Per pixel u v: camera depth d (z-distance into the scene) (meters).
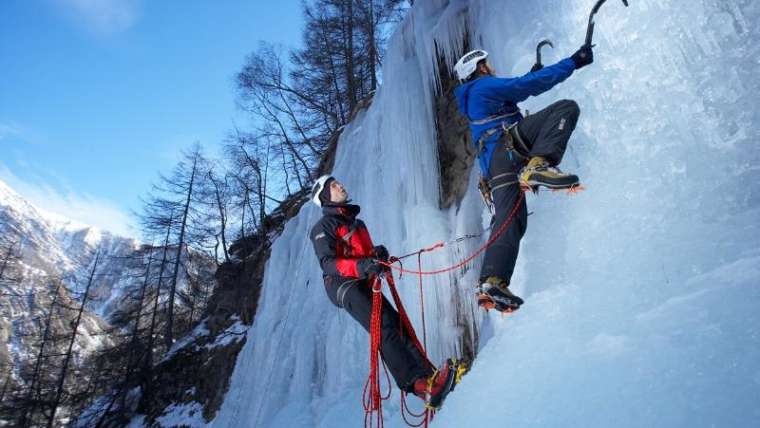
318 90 23.75
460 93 2.87
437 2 6.90
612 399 1.66
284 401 8.05
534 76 2.61
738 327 1.62
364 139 9.02
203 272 26.33
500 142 2.68
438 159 6.17
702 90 2.71
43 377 28.41
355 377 6.46
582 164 3.15
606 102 3.13
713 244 2.18
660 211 2.59
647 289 2.18
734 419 1.33
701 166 2.57
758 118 2.48
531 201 3.45
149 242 26.19
